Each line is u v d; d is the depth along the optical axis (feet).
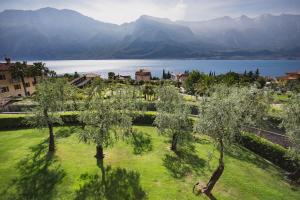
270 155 123.95
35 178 89.45
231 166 106.52
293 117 106.11
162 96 130.31
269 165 117.19
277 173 109.19
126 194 81.05
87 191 82.02
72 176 90.74
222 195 83.92
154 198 79.51
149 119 163.32
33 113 117.60
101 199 78.18
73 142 125.08
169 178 92.07
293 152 102.06
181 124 115.34
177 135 117.29
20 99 229.86
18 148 116.67
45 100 110.93
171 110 122.42
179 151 119.14
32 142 124.88
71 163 101.04
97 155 106.01
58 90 132.46
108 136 102.63
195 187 86.63
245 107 113.19
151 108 185.06
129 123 111.04
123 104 123.54
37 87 118.73
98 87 163.32
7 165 98.94
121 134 119.96
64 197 79.05
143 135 140.15
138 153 114.11
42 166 98.17
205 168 102.32
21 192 81.61
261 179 99.14
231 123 80.64
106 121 100.07
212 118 80.74
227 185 90.27
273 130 148.36
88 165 99.50
